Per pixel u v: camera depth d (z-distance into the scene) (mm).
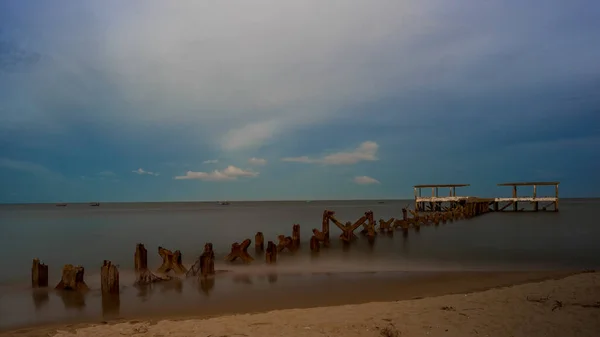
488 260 22703
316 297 13703
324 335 8820
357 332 8953
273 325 9680
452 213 54500
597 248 27516
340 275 17953
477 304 11000
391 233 37438
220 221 65250
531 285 13336
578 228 42625
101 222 64688
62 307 12961
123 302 13414
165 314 11836
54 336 9625
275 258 22188
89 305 13133
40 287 16000
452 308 10656
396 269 19656
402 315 10164
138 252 19031
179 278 17297
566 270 18953
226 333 9172
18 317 11859
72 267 15578
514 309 10289
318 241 27797
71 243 34000
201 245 31750
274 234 41250
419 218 46000
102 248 30500
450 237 34938
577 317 9422
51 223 62812
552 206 116000
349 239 31734
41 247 31391
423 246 29344
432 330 8883
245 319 10383
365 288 15086
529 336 8336
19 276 19562
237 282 16469
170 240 35719
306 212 108625
